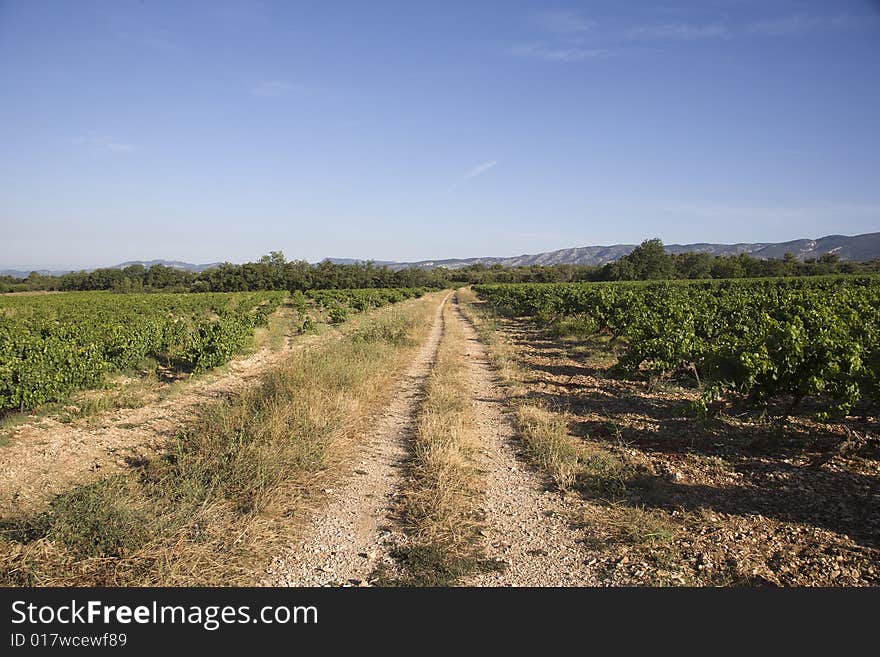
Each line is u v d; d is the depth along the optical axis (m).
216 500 5.48
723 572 4.45
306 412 8.05
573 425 8.73
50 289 80.94
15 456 7.20
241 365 15.24
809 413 9.09
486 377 12.84
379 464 6.91
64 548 4.62
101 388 11.37
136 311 29.78
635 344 11.69
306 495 5.90
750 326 13.98
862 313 14.76
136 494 5.53
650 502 5.77
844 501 5.70
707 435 8.05
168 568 4.39
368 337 17.72
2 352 10.85
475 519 5.42
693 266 90.75
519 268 141.50
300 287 80.75
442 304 51.19
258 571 4.49
